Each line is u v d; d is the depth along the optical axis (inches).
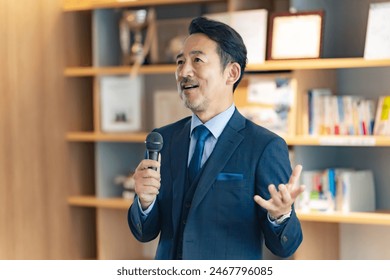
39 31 186.2
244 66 100.4
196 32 98.8
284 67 164.4
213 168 95.0
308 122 167.9
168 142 102.0
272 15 169.5
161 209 99.4
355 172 165.6
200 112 97.6
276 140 95.6
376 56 157.4
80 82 199.6
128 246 203.0
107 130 194.4
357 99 163.6
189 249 93.7
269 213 91.4
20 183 180.5
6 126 176.9
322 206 165.2
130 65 197.9
